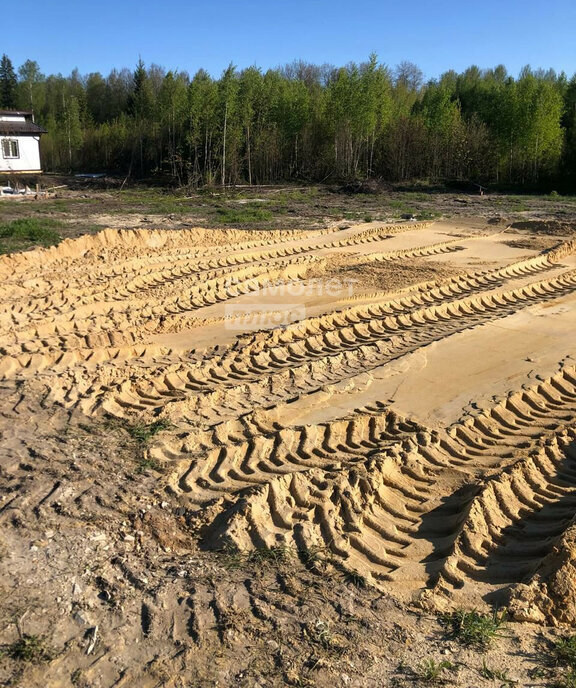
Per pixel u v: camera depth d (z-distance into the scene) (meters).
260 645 3.62
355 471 5.55
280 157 36.22
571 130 35.16
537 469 5.93
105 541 4.58
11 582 4.07
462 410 7.10
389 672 3.46
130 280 12.38
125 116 46.91
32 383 7.16
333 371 8.23
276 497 5.14
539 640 3.76
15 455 5.67
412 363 8.43
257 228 19.25
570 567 4.15
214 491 5.33
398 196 29.34
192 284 12.37
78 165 45.47
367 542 4.75
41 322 9.63
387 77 40.06
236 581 4.20
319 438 6.36
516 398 7.45
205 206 24.91
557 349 9.08
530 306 11.07
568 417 7.13
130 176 38.06
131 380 7.38
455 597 4.15
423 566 4.50
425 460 6.04
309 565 4.42
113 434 6.21
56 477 5.33
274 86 37.62
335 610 3.95
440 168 37.03
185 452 6.01
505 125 35.38
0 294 11.38
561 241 17.28
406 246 16.89
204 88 33.94
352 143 36.28
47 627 3.72
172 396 7.27
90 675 3.40
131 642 3.64
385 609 3.99
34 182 32.50
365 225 20.06
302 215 22.48
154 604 3.94
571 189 32.91
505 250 16.38
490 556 4.66
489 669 3.50
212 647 3.60
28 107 56.09
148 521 4.87
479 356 8.76
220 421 6.68
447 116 37.62
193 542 4.71
